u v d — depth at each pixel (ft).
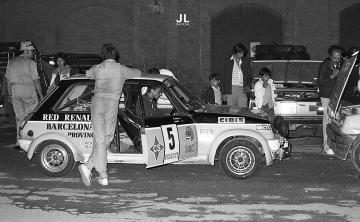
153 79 28.94
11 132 47.80
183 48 67.67
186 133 28.40
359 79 37.01
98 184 27.78
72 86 29.32
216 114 29.01
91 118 26.81
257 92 38.83
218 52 68.64
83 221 21.54
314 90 42.50
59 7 70.28
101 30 69.92
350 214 22.56
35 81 36.42
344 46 67.82
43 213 22.63
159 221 21.56
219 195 25.68
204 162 29.04
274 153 28.91
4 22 70.79
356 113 29.78
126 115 28.63
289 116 41.81
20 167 32.24
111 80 26.11
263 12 68.28
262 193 26.09
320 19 67.26
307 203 24.29
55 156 29.17
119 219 21.81
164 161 27.78
